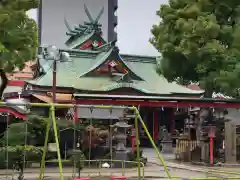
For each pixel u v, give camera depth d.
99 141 23.64
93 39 59.25
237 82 26.08
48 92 43.94
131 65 55.34
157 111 50.12
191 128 27.89
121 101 29.39
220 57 25.27
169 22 26.95
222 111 28.12
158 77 52.88
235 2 25.59
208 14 25.50
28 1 22.92
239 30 24.81
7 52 22.62
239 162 24.88
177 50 25.88
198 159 26.05
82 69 51.12
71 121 22.73
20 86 58.12
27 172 18.28
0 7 22.09
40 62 49.69
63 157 21.16
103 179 16.16
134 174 19.06
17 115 22.80
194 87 58.06
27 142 18.73
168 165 24.34
